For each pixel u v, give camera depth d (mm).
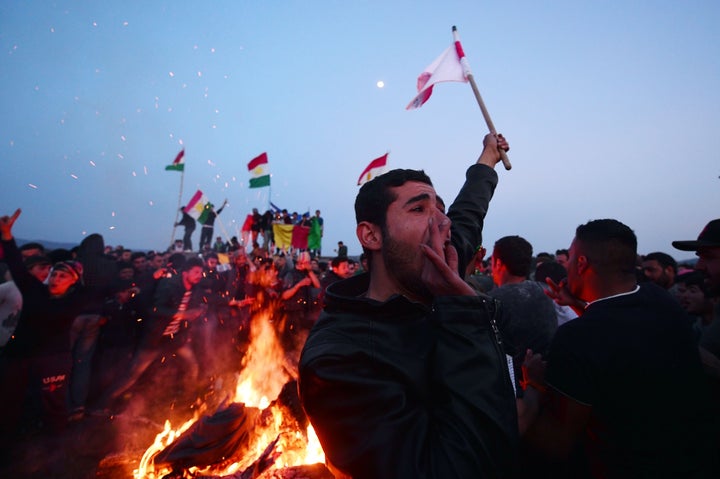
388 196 1193
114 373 5344
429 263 1069
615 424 1474
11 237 3945
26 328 4043
